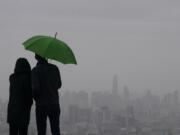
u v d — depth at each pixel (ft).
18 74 25.23
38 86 24.43
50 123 25.17
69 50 25.07
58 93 25.41
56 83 25.14
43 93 24.62
